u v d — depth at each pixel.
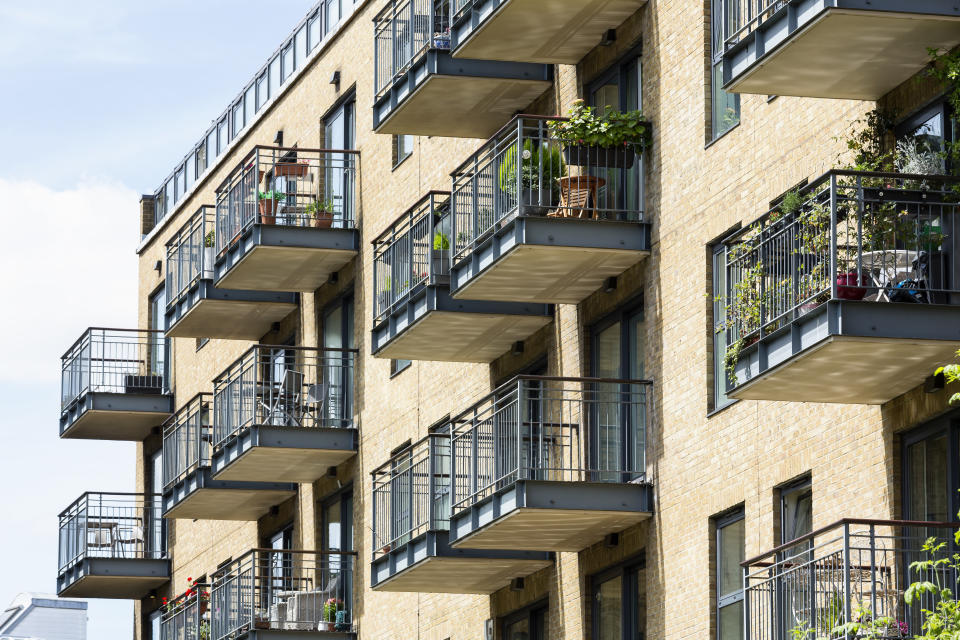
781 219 21.48
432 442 30.56
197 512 42.94
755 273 22.00
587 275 28.05
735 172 25.12
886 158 21.72
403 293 32.00
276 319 42.88
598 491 26.62
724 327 23.23
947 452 21.00
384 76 34.97
